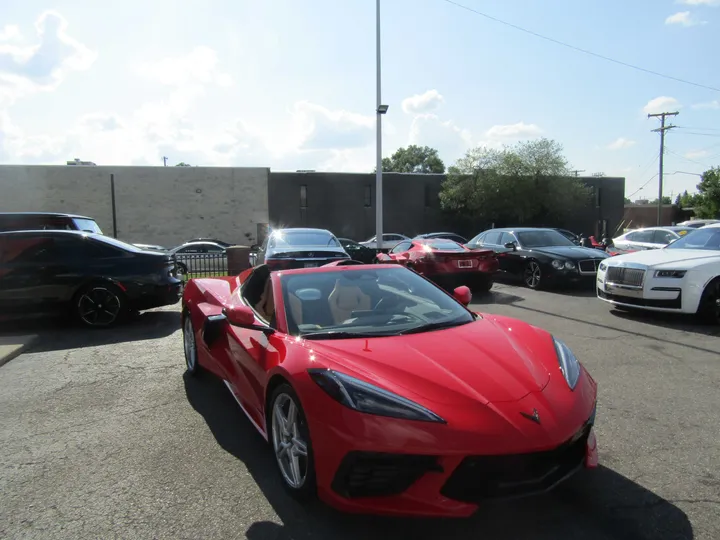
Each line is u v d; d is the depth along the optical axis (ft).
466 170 119.44
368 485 7.75
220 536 8.13
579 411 8.32
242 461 10.78
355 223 123.24
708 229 26.37
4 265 23.89
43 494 9.57
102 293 24.84
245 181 116.06
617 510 8.62
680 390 14.64
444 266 33.50
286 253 30.09
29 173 107.34
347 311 11.44
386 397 7.89
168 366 18.25
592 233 137.39
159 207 112.88
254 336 11.59
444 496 7.46
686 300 22.80
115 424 12.92
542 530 8.09
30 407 14.26
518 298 32.86
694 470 9.95
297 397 8.71
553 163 113.19
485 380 8.39
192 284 17.65
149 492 9.56
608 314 26.68
